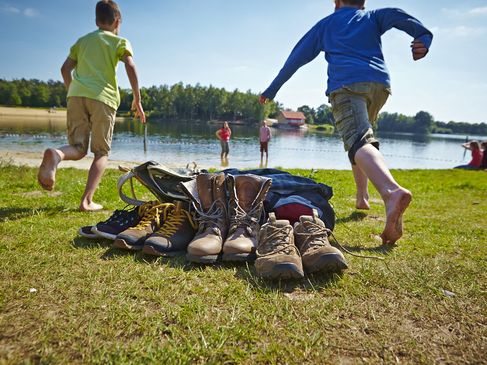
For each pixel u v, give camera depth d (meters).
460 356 1.17
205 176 2.28
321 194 2.72
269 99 3.31
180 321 1.33
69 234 2.45
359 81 2.69
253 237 2.14
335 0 3.34
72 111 3.41
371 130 2.67
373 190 6.10
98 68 3.49
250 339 1.23
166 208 2.36
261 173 3.07
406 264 2.02
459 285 1.72
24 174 6.14
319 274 1.86
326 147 36.28
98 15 3.69
